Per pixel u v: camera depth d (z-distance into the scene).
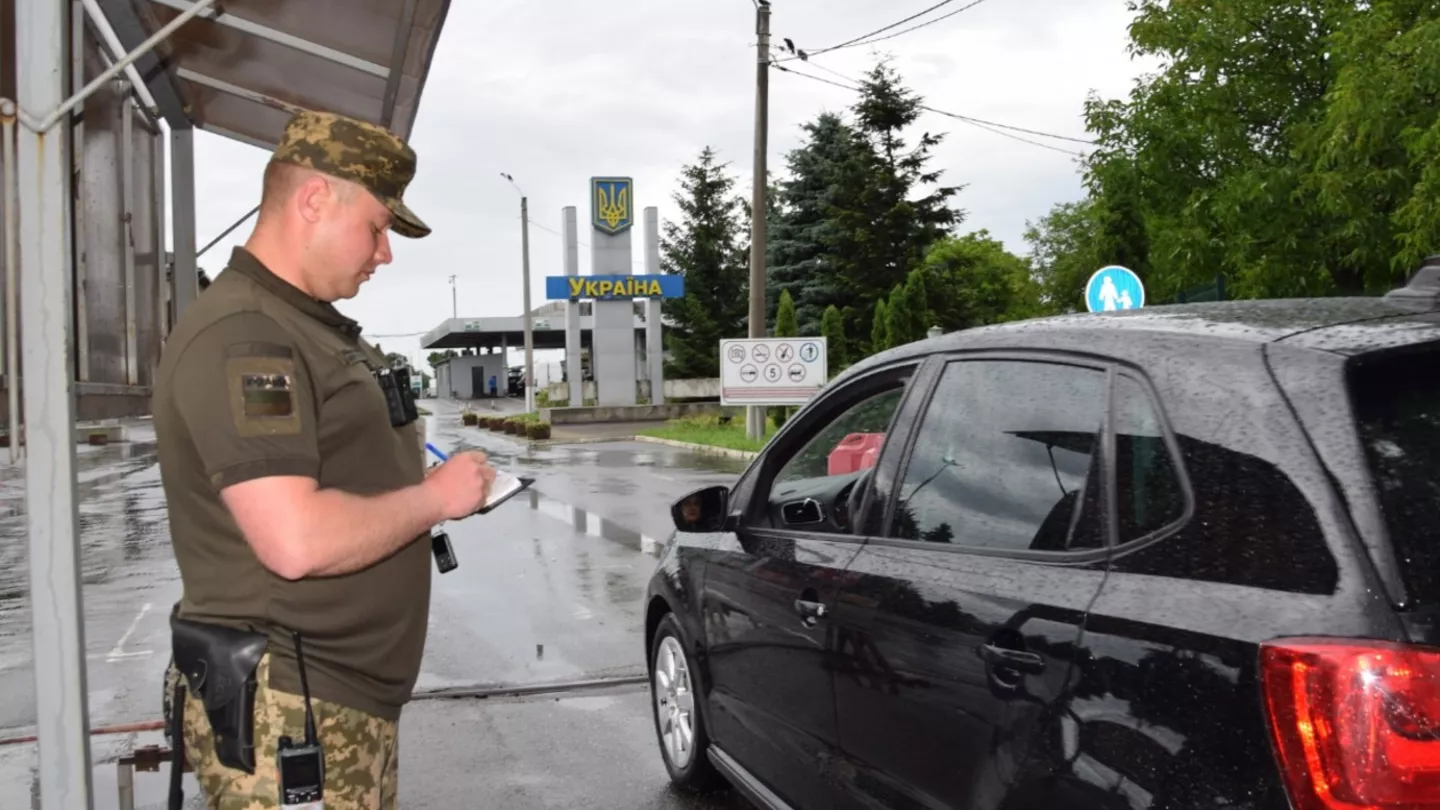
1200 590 2.04
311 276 2.25
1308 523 1.92
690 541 4.43
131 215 8.97
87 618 7.88
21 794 4.31
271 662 2.13
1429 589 1.79
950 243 61.75
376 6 4.73
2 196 2.83
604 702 5.81
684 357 63.44
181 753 2.26
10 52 2.83
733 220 64.50
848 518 3.36
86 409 7.62
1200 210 15.86
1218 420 2.15
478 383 94.44
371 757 2.27
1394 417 1.98
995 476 2.73
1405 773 1.71
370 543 2.09
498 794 4.54
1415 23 13.93
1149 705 2.04
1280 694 1.83
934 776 2.66
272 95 6.39
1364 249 14.16
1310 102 15.85
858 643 3.00
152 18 5.43
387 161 2.29
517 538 11.77
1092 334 2.62
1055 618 2.31
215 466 2.01
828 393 3.72
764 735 3.65
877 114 47.59
